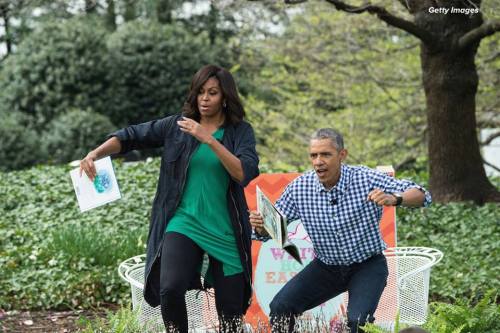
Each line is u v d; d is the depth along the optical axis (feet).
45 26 173.06
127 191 99.04
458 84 90.12
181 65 179.63
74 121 163.22
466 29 88.07
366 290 43.86
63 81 170.30
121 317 49.11
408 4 81.20
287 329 44.24
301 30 121.70
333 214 44.62
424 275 50.06
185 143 43.52
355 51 117.80
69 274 69.56
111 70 174.91
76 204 96.84
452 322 47.62
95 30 175.52
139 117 178.91
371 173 44.88
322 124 124.98
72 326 62.13
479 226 83.35
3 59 189.98
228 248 43.37
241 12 94.07
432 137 92.58
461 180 91.76
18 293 67.97
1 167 154.10
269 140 129.08
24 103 169.78
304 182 45.47
